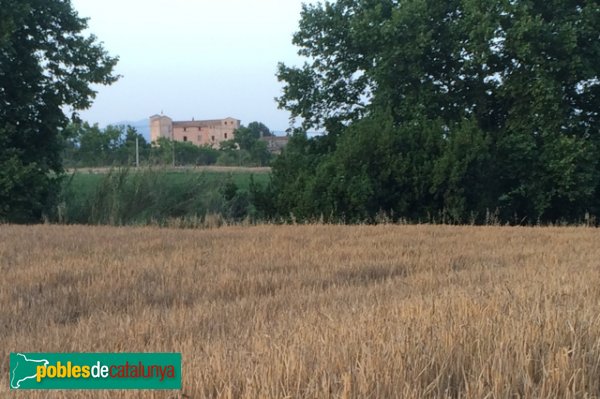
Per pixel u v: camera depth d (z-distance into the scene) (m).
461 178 21.06
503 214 23.42
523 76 22.23
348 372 3.19
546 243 12.38
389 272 8.89
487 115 25.45
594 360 3.50
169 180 23.34
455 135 21.78
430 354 3.53
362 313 5.18
